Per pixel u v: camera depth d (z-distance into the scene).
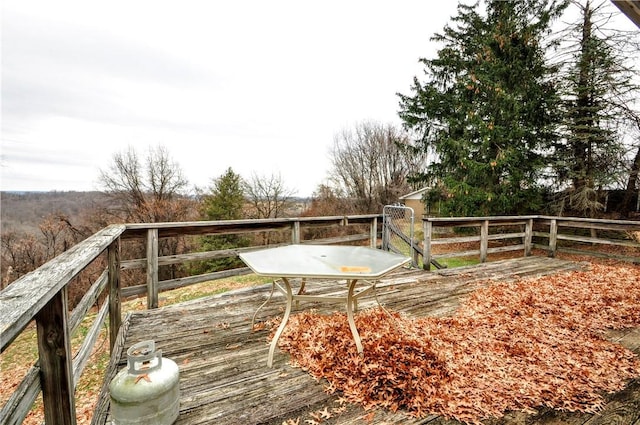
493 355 2.27
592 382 1.95
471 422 1.62
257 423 1.61
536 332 2.69
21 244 13.49
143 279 14.02
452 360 2.16
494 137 8.79
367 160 20.50
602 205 8.56
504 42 8.71
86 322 5.66
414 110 10.39
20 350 5.35
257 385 1.93
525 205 9.23
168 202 16.45
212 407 1.72
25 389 1.08
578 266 5.32
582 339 2.57
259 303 3.43
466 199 9.05
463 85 9.23
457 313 3.13
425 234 5.02
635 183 8.70
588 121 8.71
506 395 1.80
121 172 16.22
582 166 8.83
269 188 17.77
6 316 0.82
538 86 8.65
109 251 2.76
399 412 1.69
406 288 4.00
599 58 8.27
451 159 9.70
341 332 2.50
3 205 13.16
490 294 3.71
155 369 1.55
